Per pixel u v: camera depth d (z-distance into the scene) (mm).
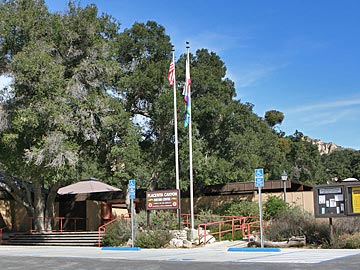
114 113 30859
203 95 33938
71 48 29750
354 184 18000
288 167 59531
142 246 21781
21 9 28688
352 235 18531
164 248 21297
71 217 39906
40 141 27062
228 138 33875
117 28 33312
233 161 34406
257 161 35594
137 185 34656
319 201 18641
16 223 38344
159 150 33969
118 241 23344
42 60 26750
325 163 86250
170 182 38094
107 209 41844
